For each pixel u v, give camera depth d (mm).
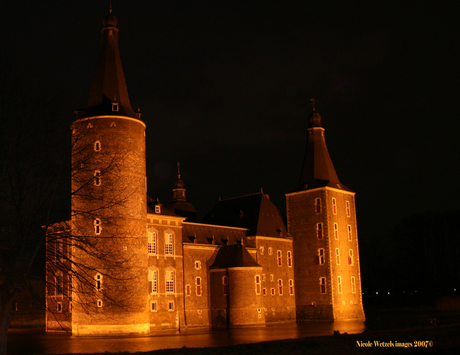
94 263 44125
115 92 49344
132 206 46969
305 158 74125
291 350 32219
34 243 25375
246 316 56875
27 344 38219
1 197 25141
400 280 106500
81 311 44719
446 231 94250
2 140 25250
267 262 67000
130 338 42344
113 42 51344
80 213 28219
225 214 73562
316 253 68938
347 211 73062
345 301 68812
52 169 26672
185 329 55281
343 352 33094
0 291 24234
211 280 60062
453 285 93000
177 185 83062
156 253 55188
